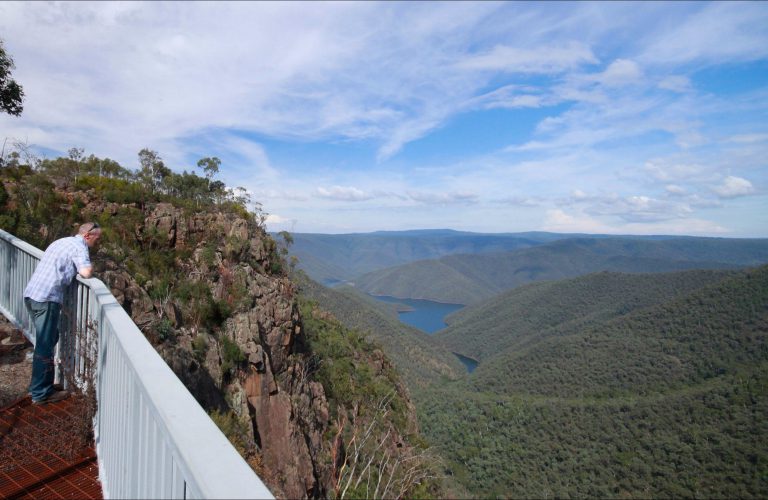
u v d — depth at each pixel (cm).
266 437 1681
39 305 543
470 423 14062
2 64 1584
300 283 5069
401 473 2458
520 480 11238
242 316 1830
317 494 1811
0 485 411
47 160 2272
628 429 12525
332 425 2533
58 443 471
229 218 2638
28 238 1266
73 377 575
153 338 1161
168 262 1906
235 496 141
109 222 1833
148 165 2725
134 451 288
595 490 10562
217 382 1502
